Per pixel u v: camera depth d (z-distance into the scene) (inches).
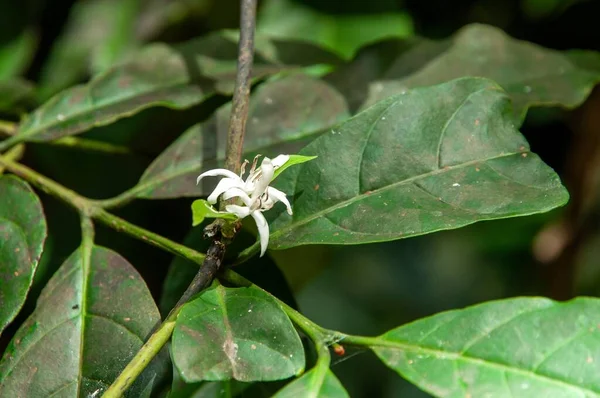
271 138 28.8
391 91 29.9
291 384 23.4
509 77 30.3
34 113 29.8
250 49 27.0
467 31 30.9
